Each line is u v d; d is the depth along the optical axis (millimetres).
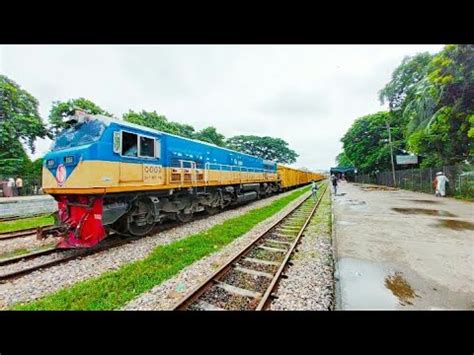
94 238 5832
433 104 15555
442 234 6895
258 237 6648
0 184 19281
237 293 3865
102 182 5789
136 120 27047
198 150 10117
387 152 31266
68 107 22922
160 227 8438
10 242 7113
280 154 66875
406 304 3258
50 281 4430
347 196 18672
